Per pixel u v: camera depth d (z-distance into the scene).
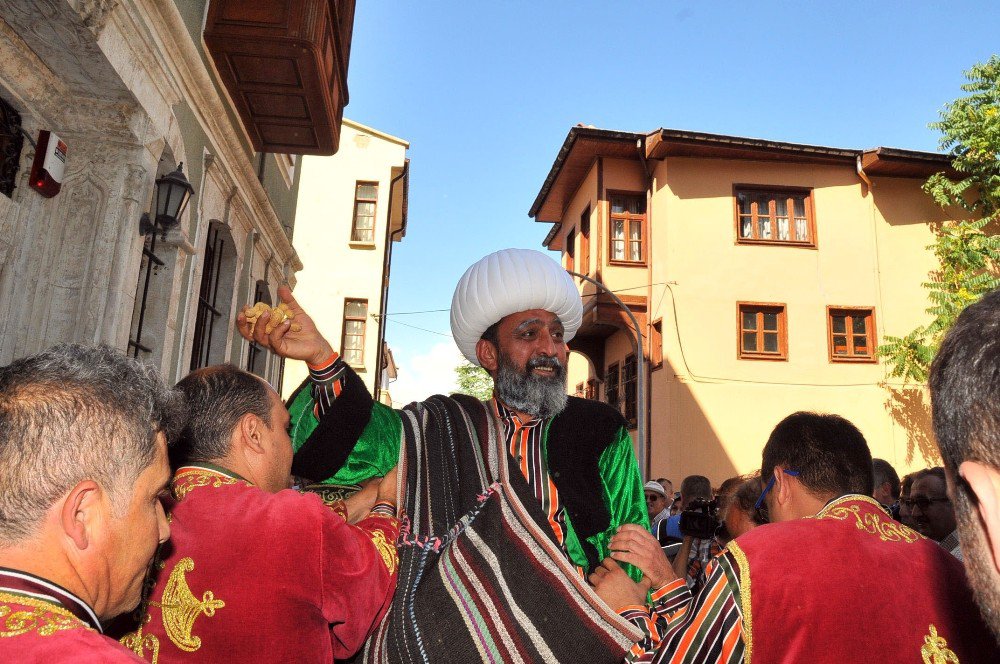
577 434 2.27
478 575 1.81
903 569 1.62
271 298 10.02
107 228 4.62
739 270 14.69
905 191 15.31
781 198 15.23
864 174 14.95
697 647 1.60
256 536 1.48
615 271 15.47
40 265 4.48
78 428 0.97
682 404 14.05
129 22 4.40
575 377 20.66
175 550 1.48
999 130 13.72
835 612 1.54
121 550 1.01
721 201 14.93
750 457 14.00
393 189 19.08
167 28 4.97
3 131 4.28
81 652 0.82
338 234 17.84
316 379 1.95
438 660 1.70
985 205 14.91
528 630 1.73
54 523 0.94
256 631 1.42
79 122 4.60
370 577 1.61
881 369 14.55
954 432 0.74
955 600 1.58
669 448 13.91
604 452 2.30
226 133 6.62
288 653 1.43
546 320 2.34
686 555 3.71
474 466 2.08
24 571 0.91
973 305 0.77
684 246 14.68
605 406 2.38
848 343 14.72
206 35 5.93
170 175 5.25
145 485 1.05
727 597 1.61
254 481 1.69
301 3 6.05
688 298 14.49
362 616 1.59
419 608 1.78
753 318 14.74
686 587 1.92
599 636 1.72
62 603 0.91
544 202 19.03
